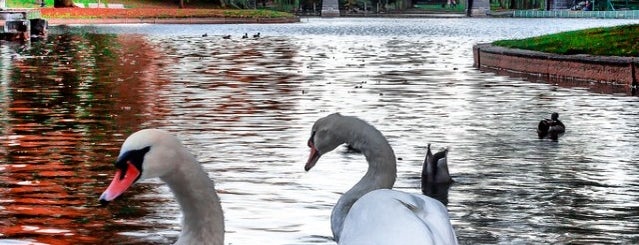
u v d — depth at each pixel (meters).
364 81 27.69
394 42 54.09
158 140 4.75
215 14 93.25
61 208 11.09
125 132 16.94
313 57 39.62
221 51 43.62
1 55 39.06
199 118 18.94
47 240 9.74
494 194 11.88
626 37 30.91
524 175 13.12
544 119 18.48
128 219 10.59
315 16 120.19
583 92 24.47
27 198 11.60
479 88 25.59
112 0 104.38
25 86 25.36
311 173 13.10
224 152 14.80
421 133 17.02
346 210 7.43
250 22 92.50
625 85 26.33
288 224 10.27
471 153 14.91
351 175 12.98
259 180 12.59
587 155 14.75
